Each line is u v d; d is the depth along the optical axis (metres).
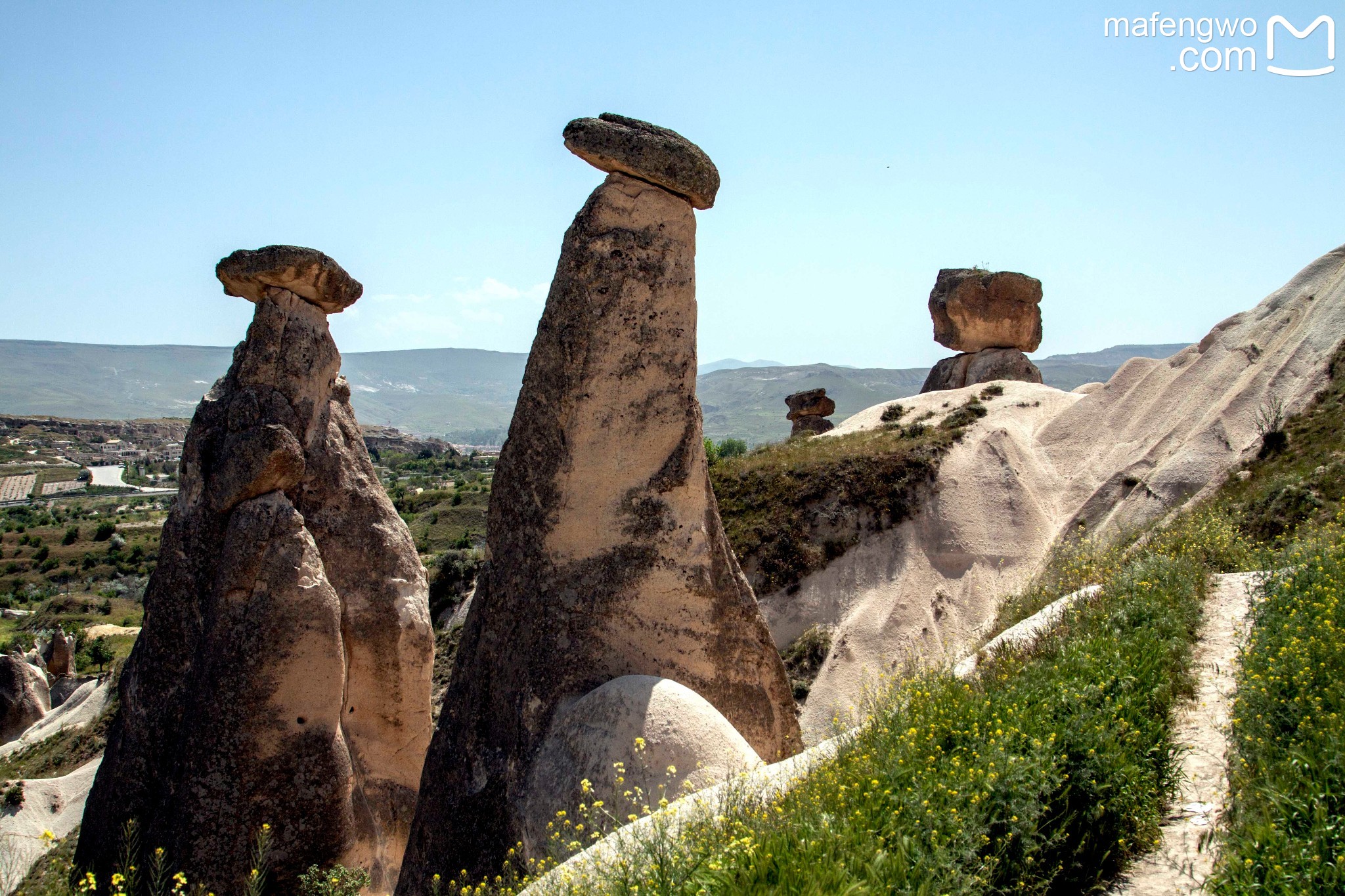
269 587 11.55
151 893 8.32
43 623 59.72
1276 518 17.33
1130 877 5.73
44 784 18.64
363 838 11.91
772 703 10.04
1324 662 6.76
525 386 10.02
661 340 9.68
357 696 12.59
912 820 5.53
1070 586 13.71
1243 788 5.81
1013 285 34.09
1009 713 6.85
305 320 12.89
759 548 25.06
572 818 7.75
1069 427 27.41
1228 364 25.59
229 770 11.16
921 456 26.08
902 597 22.67
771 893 4.85
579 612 9.30
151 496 138.50
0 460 172.00
